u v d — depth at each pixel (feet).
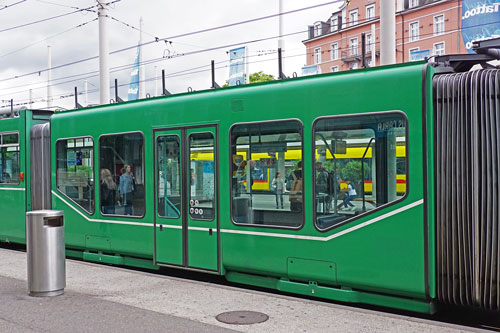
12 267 29.89
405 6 149.28
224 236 24.02
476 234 17.61
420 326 17.47
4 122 37.04
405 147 18.70
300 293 21.74
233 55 78.33
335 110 20.58
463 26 84.94
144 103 27.76
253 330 17.29
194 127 25.31
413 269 18.47
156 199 26.96
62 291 22.90
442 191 18.21
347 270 20.08
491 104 17.58
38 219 22.35
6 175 36.91
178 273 29.12
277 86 22.47
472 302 17.78
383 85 19.33
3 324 18.42
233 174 23.79
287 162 21.97
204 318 18.81
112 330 17.56
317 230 20.90
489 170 17.49
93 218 30.45
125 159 28.68
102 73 50.44
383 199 19.22
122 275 26.94
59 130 32.65
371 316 18.75
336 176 20.48
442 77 18.60
